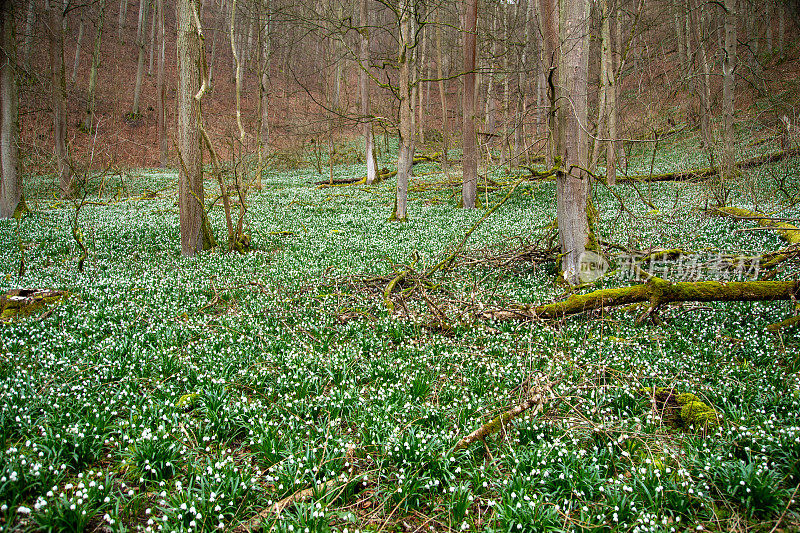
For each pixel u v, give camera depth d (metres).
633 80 32.03
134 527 4.29
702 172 23.55
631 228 15.18
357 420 5.89
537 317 8.86
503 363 7.48
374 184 32.91
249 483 4.71
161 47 41.78
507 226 18.16
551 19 11.02
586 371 6.94
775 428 5.35
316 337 8.45
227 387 6.52
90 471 4.66
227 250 15.34
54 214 21.78
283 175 40.88
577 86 10.78
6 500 4.35
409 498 4.71
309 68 56.19
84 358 7.21
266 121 38.50
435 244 15.68
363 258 14.12
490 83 35.50
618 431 5.50
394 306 9.76
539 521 4.29
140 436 5.30
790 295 7.86
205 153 41.22
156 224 19.38
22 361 7.20
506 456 5.07
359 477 4.86
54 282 11.59
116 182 31.72
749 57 36.69
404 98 20.12
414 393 6.59
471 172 23.14
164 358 7.26
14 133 20.98
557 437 5.49
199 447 5.27
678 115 32.97
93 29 57.09
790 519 4.29
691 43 33.75
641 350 7.56
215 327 8.87
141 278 12.02
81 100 46.22
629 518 4.39
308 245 16.11
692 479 4.75
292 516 4.32
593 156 14.12
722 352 7.38
